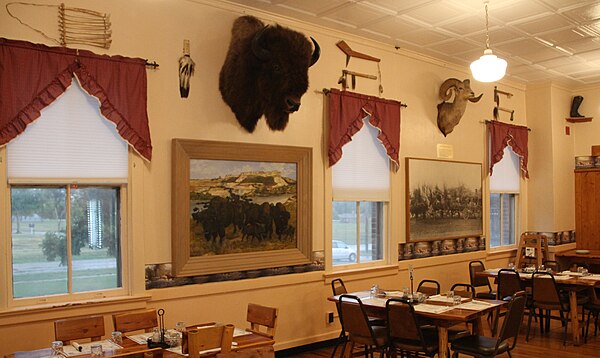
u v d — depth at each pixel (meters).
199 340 3.51
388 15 6.26
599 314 8.13
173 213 5.29
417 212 7.77
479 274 7.74
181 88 5.38
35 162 4.55
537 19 6.45
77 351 3.75
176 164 5.29
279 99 5.64
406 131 7.70
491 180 9.41
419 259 7.80
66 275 4.79
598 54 8.09
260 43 5.45
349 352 5.35
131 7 5.07
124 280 5.04
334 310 6.66
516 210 10.07
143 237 5.09
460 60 8.34
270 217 6.02
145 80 5.09
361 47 7.12
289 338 6.18
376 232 7.43
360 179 7.07
